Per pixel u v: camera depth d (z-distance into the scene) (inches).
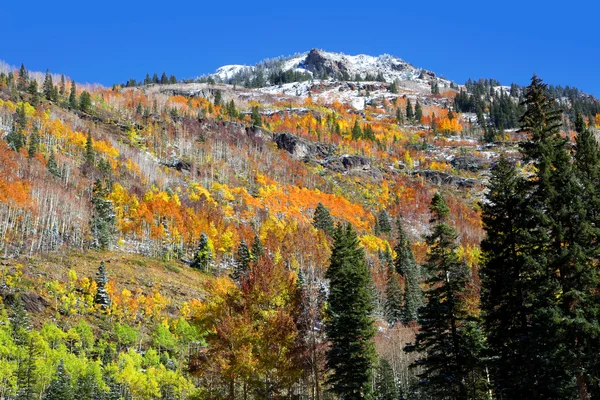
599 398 860.6
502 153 1126.4
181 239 4633.4
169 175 6830.7
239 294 1018.1
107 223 4345.5
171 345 2783.0
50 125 6761.8
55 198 4367.6
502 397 995.3
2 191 3986.2
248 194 6875.0
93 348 2517.2
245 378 937.5
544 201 970.7
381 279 4165.8
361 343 1306.6
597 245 904.3
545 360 878.4
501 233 1103.6
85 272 3363.7
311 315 1089.4
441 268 1202.6
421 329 1197.7
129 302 3058.6
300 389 1336.1
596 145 997.2
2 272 2935.5
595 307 864.9
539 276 943.7
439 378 1138.7
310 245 4793.3
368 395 1290.6
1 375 1993.1
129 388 2257.6
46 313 2699.3
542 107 1062.4
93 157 6063.0
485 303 1099.3
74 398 1932.8
